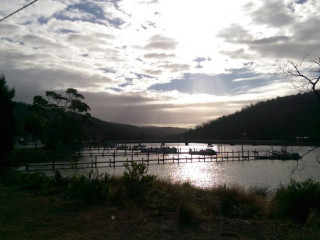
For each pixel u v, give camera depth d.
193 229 6.92
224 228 7.04
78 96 81.69
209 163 58.06
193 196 10.98
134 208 9.14
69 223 7.47
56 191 11.89
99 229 6.93
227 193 11.32
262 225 7.42
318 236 6.49
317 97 8.38
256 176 35.56
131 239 6.17
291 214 9.05
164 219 7.85
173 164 54.84
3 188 13.41
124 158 66.81
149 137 198.50
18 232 6.62
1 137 22.36
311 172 38.81
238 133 161.62
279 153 68.81
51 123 76.00
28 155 52.06
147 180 11.45
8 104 22.78
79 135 77.50
